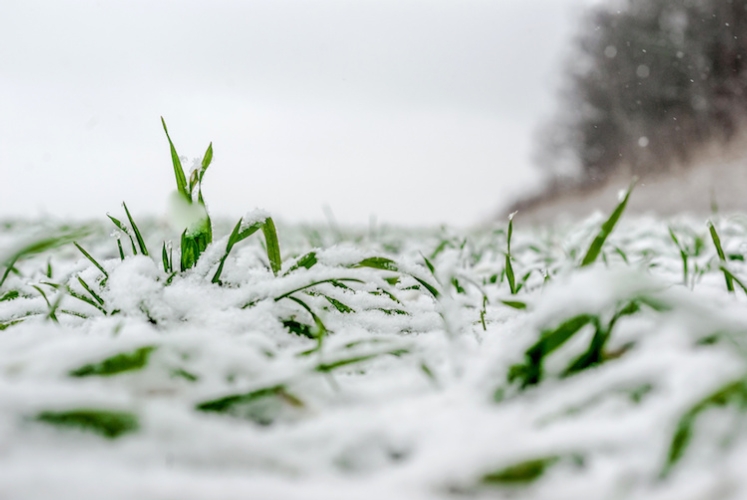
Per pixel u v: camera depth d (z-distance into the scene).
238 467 0.23
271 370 0.31
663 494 0.21
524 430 0.25
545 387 0.30
